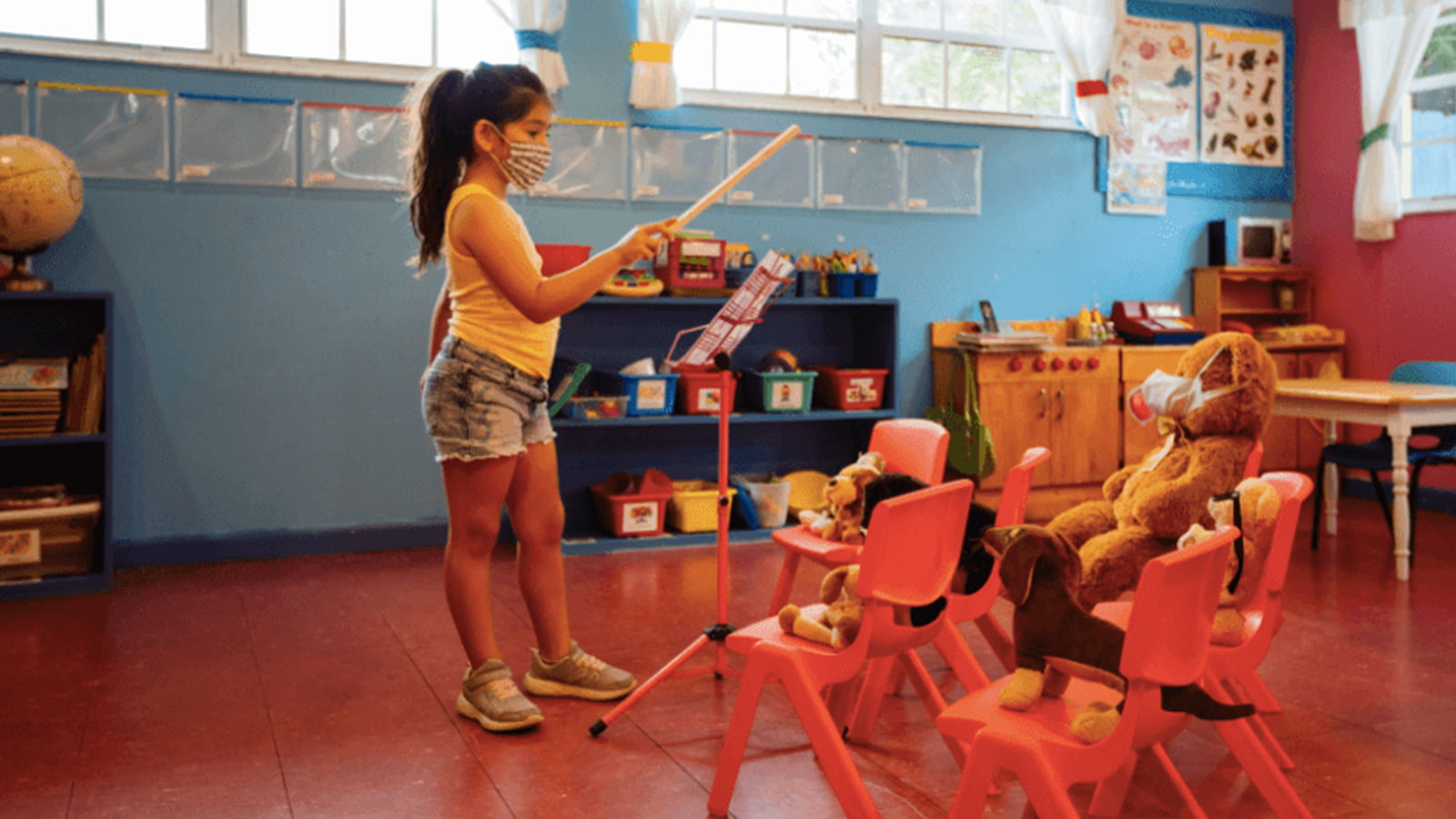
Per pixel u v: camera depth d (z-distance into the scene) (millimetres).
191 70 4340
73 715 2713
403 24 4652
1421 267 5609
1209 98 6055
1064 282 5805
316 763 2426
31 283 3865
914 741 2564
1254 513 2145
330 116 4504
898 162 5383
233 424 4461
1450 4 5387
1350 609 3670
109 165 4227
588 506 4961
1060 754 1568
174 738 2566
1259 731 2393
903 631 2014
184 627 3494
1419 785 2311
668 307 5051
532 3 4637
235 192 4406
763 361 4984
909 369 5488
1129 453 5527
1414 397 4109
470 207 2463
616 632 3471
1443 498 5438
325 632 3443
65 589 3873
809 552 2836
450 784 2312
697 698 2844
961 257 5562
